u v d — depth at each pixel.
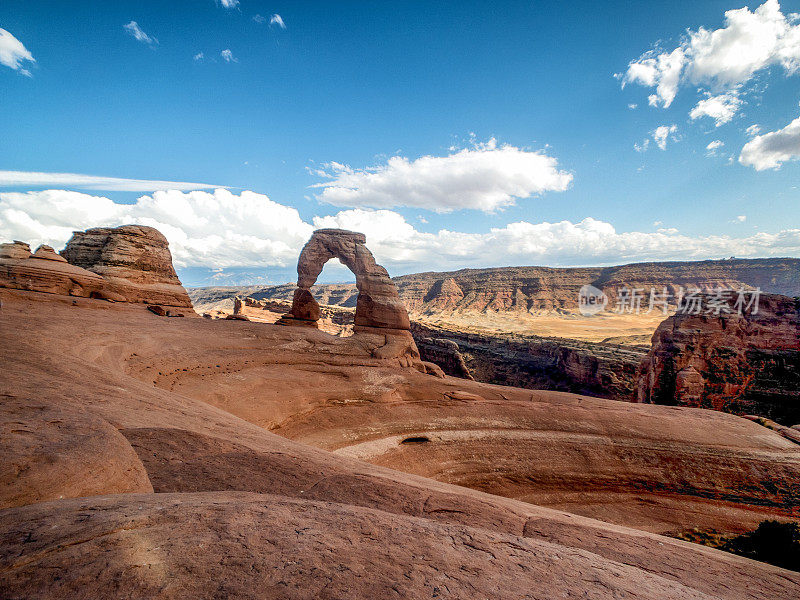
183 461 7.05
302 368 28.42
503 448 23.64
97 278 33.53
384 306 38.22
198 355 25.11
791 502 21.08
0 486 3.52
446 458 22.27
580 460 23.30
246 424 13.01
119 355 19.66
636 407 30.28
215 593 2.20
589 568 4.18
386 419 24.61
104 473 4.49
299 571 2.65
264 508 3.94
